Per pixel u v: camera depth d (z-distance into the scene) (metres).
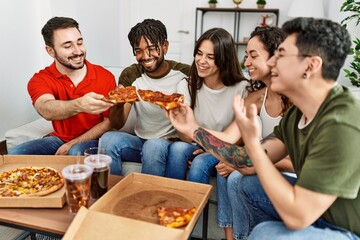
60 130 2.08
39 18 3.42
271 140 1.33
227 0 4.67
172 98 1.66
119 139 1.86
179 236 1.01
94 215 1.09
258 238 1.07
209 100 1.85
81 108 1.67
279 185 0.98
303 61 0.97
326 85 1.02
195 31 4.73
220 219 1.61
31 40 3.34
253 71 1.62
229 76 1.78
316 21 0.98
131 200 1.25
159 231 1.03
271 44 1.54
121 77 2.06
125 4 4.71
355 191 0.95
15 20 3.09
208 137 1.45
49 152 1.96
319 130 0.99
